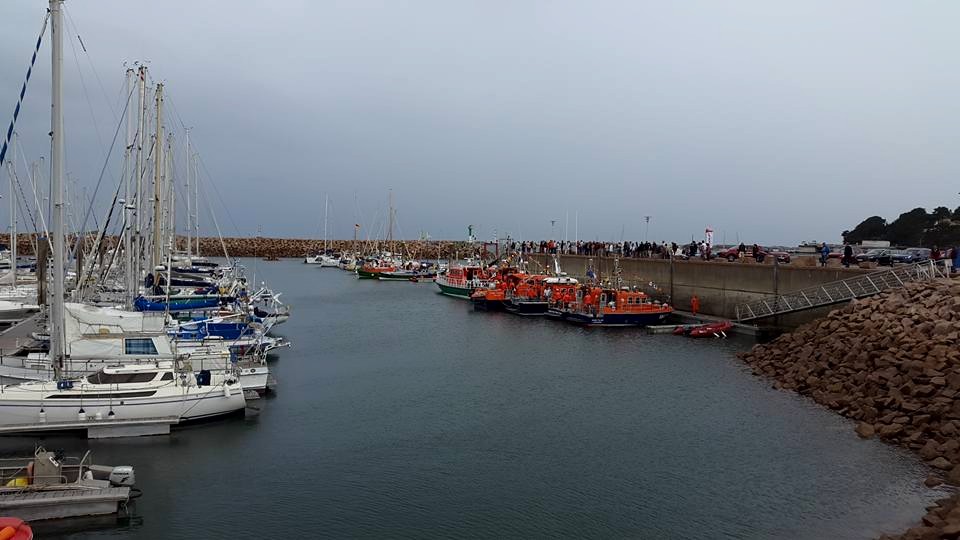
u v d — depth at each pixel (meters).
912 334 34.41
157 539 20.41
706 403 35.19
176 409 28.72
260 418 31.88
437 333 59.38
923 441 27.27
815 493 23.97
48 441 26.86
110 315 31.72
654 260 71.19
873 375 32.53
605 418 32.91
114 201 49.56
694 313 64.75
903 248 82.38
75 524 20.86
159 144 48.84
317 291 100.19
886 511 22.47
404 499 23.72
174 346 33.44
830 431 30.03
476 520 22.25
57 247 27.81
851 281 47.22
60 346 28.23
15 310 51.22
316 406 34.44
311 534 21.09
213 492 23.73
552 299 70.94
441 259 172.12
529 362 46.41
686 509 23.03
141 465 25.64
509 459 27.53
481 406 35.06
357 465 26.64
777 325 53.75
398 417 32.94
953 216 97.25
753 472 25.94
